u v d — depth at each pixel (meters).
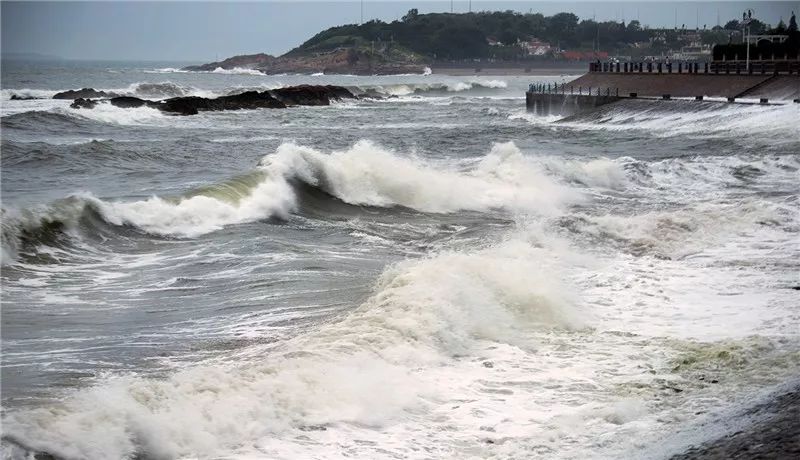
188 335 16.30
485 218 31.94
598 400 13.42
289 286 20.11
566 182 40.44
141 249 23.77
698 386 13.91
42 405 12.29
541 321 17.47
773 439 10.43
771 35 118.50
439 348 15.44
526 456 11.40
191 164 44.91
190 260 22.62
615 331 17.08
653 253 24.52
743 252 24.52
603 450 11.38
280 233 26.78
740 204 32.81
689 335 16.66
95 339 15.95
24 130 64.69
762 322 17.39
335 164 33.94
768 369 14.47
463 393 13.64
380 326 15.88
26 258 21.48
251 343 15.75
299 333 16.33
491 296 17.92
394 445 11.65
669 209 33.91
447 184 35.16
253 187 30.30
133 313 17.81
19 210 23.06
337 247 25.30
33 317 17.27
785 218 28.81
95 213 24.75
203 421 11.57
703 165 44.72
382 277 19.66
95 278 20.62
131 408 11.41
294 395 12.67
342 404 12.67
